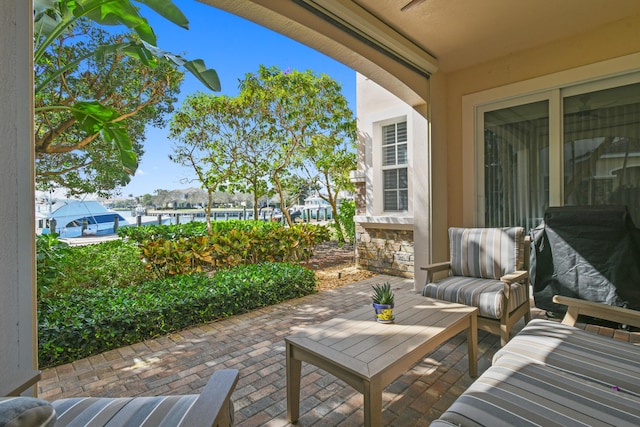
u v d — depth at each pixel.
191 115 7.94
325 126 7.98
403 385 2.24
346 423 1.87
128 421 1.11
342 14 2.87
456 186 4.54
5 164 1.31
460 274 3.35
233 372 1.23
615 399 1.19
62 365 2.58
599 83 3.48
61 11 2.71
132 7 2.46
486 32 3.49
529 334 1.75
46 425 0.65
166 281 3.97
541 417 1.10
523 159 4.01
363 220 5.90
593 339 1.67
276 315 3.70
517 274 2.77
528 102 3.93
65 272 4.01
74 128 5.95
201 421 0.97
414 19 3.23
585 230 2.88
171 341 3.02
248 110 7.77
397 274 5.59
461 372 2.41
